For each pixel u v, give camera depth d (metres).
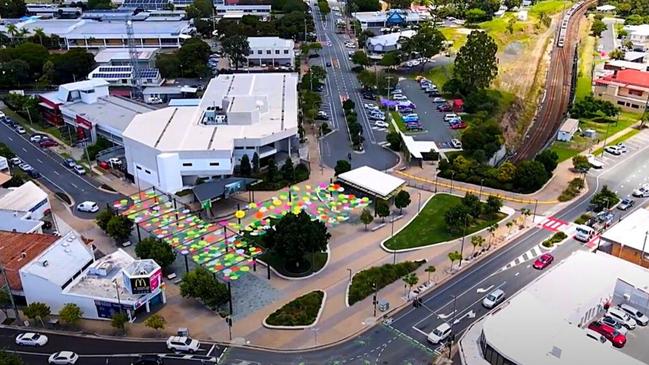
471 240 136.12
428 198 161.25
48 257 118.81
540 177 165.12
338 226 147.25
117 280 118.19
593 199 155.75
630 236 132.00
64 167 182.12
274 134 175.12
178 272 128.38
